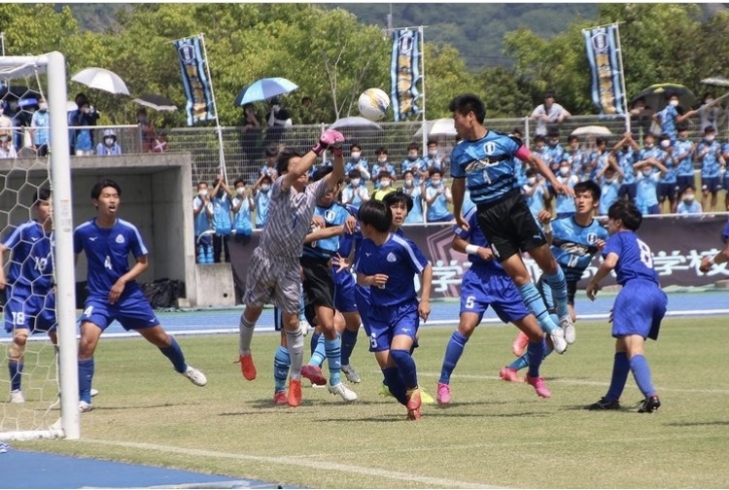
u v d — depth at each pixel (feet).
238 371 70.59
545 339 56.70
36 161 61.93
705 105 138.41
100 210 53.47
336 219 56.54
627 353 49.21
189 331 101.14
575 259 62.23
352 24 273.13
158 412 51.70
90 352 52.75
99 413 51.78
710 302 116.78
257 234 129.39
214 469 35.65
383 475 34.53
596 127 138.31
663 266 128.67
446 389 51.90
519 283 49.37
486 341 88.12
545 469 35.58
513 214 48.80
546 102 138.31
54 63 45.57
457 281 126.41
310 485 33.17
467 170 48.96
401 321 47.73
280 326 57.00
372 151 135.85
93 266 53.52
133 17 355.15
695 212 132.87
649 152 132.36
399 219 48.96
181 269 131.54
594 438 41.68
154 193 140.36
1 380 66.64
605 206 130.11
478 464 36.55
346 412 50.78
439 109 308.81
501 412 49.62
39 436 44.09
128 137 131.23
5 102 108.27
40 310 57.93
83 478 34.88
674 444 40.06
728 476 34.30
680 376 62.18
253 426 46.37
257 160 132.98
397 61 150.41
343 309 58.54
